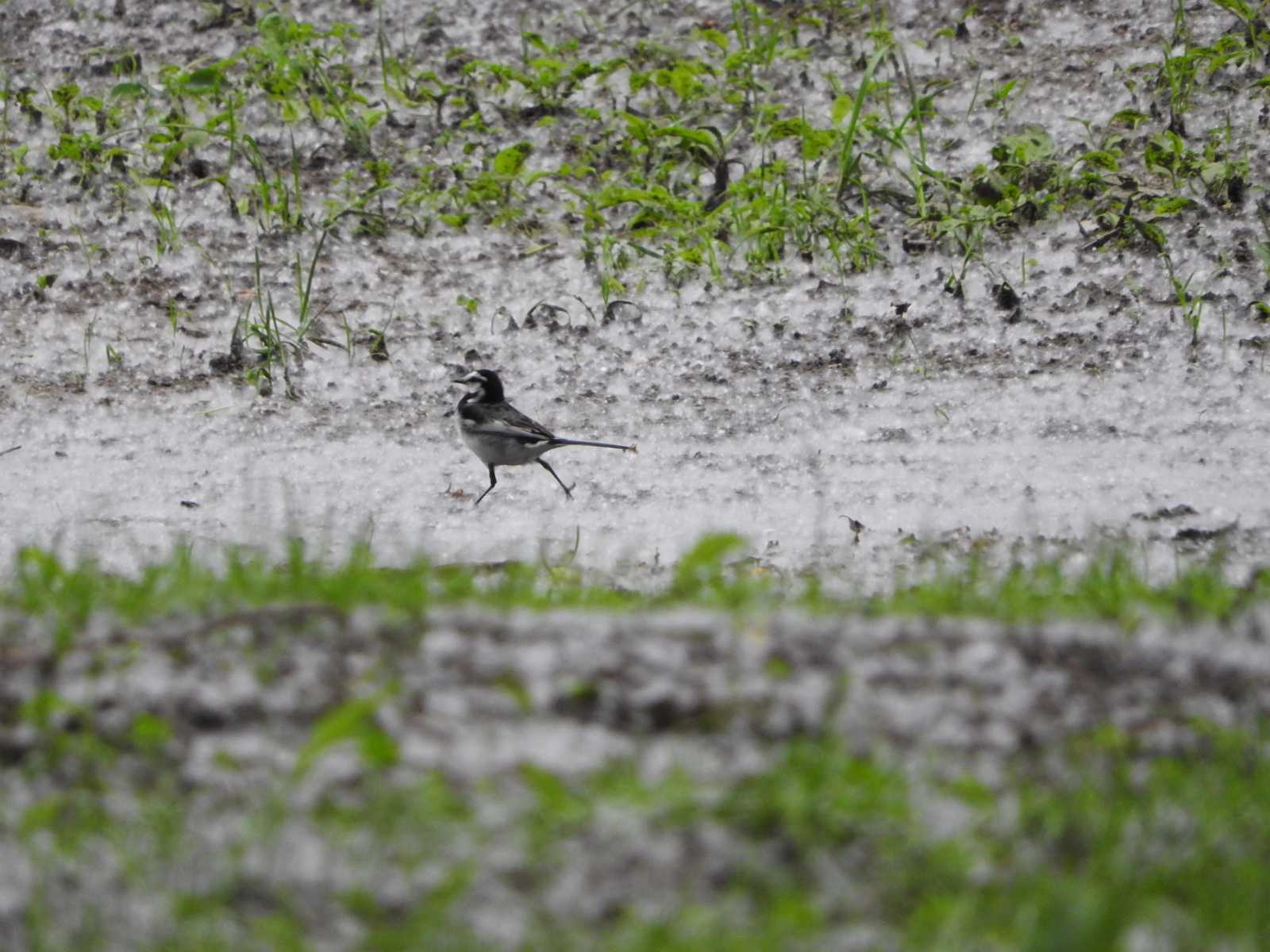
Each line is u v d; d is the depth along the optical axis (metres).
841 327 16.92
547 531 12.75
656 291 17.81
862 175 19.94
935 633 8.23
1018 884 6.06
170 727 7.19
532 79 21.53
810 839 6.34
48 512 13.09
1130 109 20.62
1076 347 16.27
